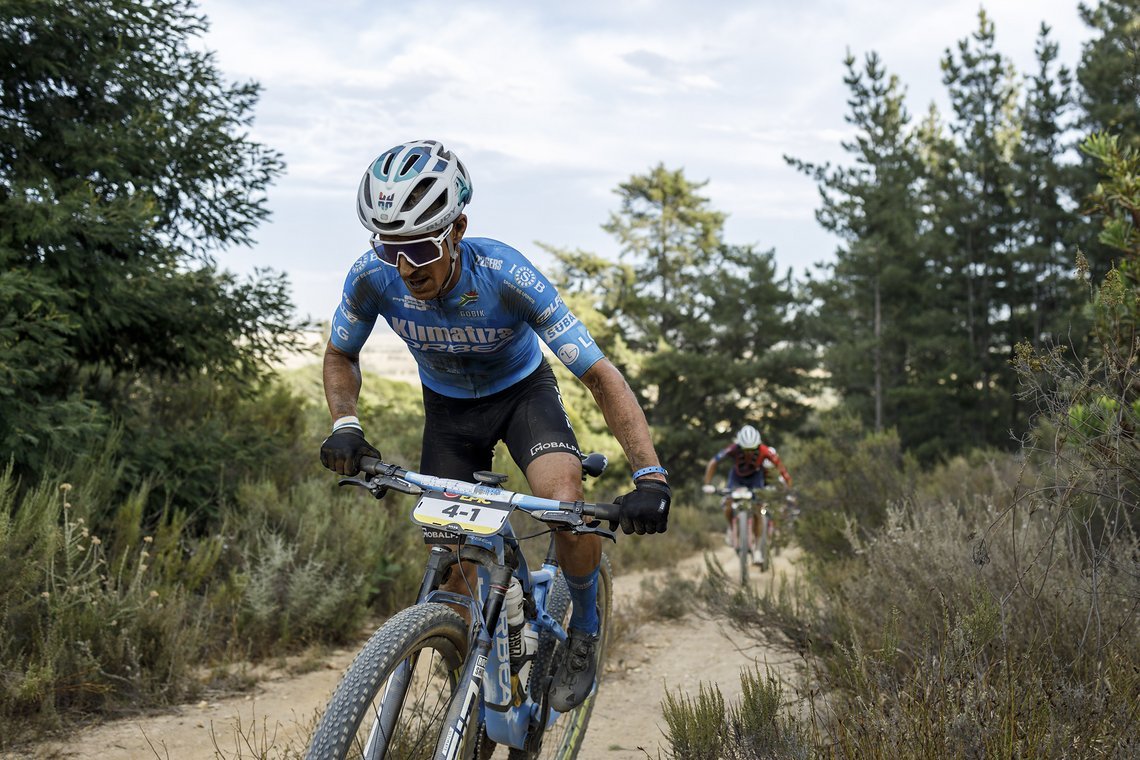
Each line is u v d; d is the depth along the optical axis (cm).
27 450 582
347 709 211
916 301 3334
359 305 298
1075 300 2605
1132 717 266
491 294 286
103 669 457
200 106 802
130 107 779
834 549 789
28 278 606
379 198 251
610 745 412
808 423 3703
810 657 453
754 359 3691
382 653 222
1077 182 2769
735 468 1012
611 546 1121
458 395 321
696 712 342
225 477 751
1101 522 404
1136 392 348
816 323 3612
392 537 786
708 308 3916
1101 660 310
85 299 693
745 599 548
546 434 304
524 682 297
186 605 558
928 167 3544
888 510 521
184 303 752
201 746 392
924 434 3183
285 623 570
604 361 283
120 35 737
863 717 291
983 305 3222
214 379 832
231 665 525
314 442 893
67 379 777
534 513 246
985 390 3114
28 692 396
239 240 827
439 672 320
